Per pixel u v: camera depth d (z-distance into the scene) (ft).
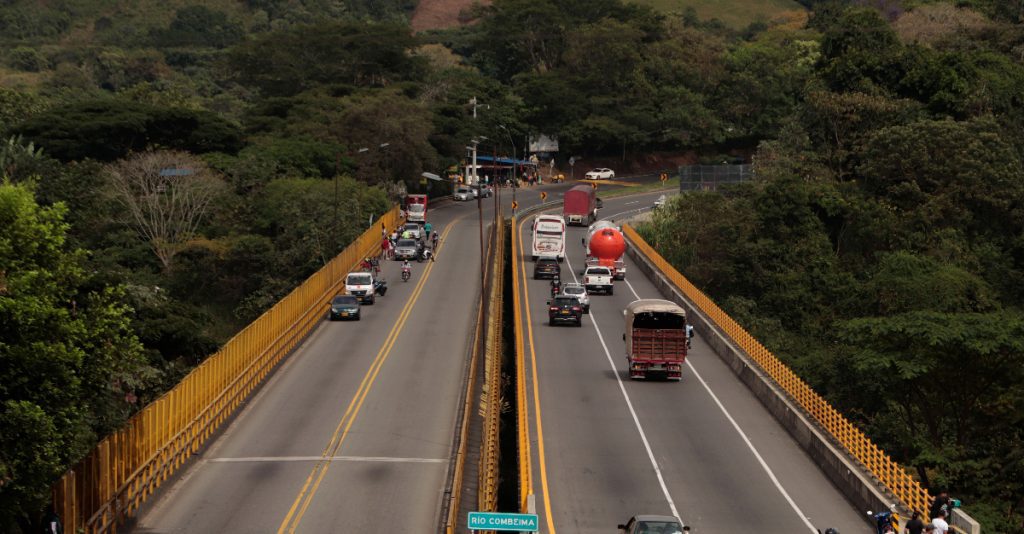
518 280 574.56
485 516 168.86
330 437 291.99
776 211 605.31
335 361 383.45
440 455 278.26
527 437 282.36
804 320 539.29
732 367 382.83
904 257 505.25
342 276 523.70
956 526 207.31
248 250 567.18
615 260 577.02
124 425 223.30
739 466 272.10
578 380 360.89
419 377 360.69
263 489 248.52
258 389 343.46
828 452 267.18
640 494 248.73
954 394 329.52
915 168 620.49
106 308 202.39
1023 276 553.64
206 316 342.85
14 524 198.80
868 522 232.53
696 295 479.00
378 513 233.14
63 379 184.65
